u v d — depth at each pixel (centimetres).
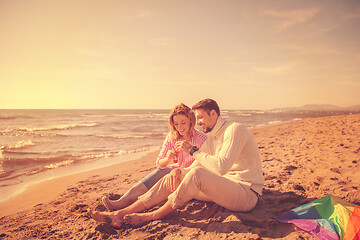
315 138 838
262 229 199
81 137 1289
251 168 229
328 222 187
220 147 233
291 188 311
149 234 207
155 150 876
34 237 219
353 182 324
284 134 1105
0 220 275
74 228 237
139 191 253
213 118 232
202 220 229
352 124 1279
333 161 449
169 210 222
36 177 503
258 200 251
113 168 575
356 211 190
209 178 205
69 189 398
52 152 825
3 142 1080
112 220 224
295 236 184
